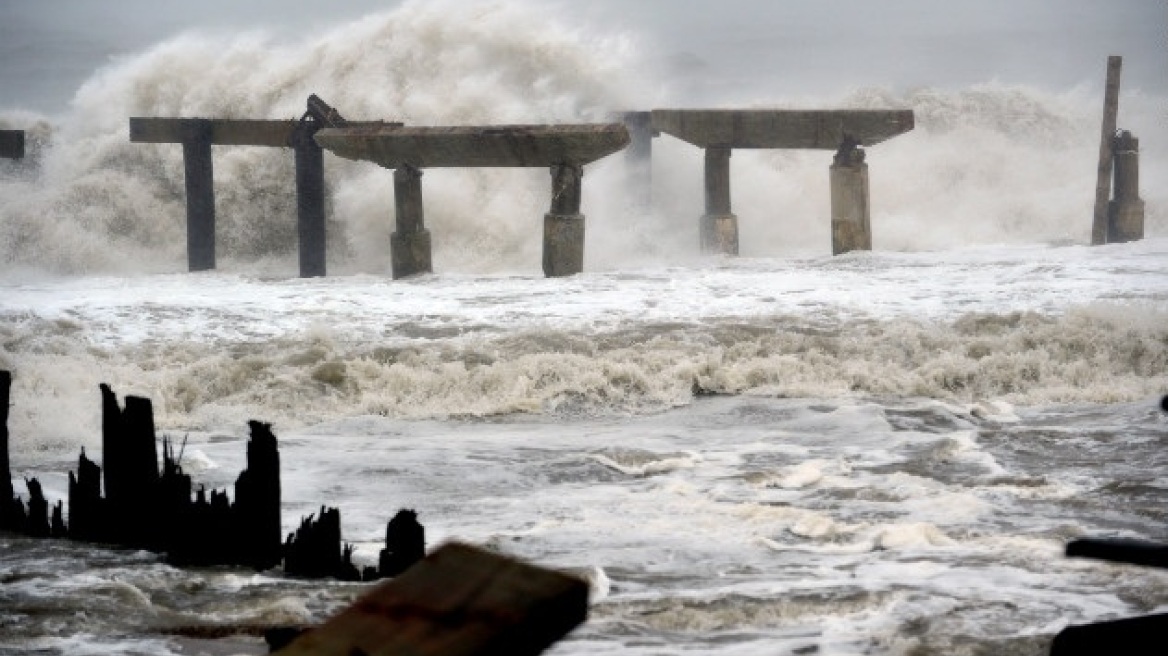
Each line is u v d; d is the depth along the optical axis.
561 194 93.94
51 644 27.06
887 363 61.94
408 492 43.25
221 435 53.06
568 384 59.38
